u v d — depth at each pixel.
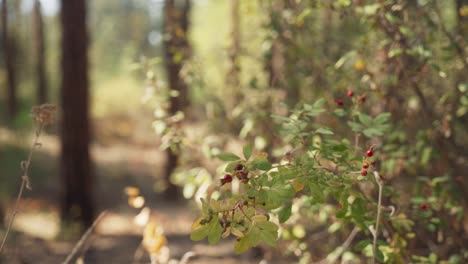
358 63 3.94
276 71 5.00
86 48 11.24
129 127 29.09
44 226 10.47
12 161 16.17
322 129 2.57
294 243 3.98
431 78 4.28
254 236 2.05
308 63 4.86
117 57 54.22
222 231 2.05
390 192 3.00
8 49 23.52
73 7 10.98
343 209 2.42
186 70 5.04
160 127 4.08
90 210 11.21
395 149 3.91
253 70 5.73
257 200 2.14
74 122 11.23
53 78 28.83
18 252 6.33
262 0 5.06
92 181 11.31
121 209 14.34
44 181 16.08
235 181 3.26
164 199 15.41
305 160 2.38
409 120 4.11
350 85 4.03
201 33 14.34
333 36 5.25
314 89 4.68
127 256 7.75
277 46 5.00
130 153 25.28
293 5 4.88
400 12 3.77
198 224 2.06
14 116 22.38
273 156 3.79
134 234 10.34
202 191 3.58
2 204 10.47
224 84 5.52
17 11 23.97
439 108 4.25
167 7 5.54
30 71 27.81
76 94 11.19
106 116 29.69
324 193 2.35
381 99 3.86
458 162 3.99
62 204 11.13
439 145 3.95
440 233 3.68
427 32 3.91
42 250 7.74
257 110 4.77
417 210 3.30
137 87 31.67
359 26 5.11
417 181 3.60
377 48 3.97
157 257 3.71
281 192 2.10
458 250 3.77
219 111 5.16
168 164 15.38
